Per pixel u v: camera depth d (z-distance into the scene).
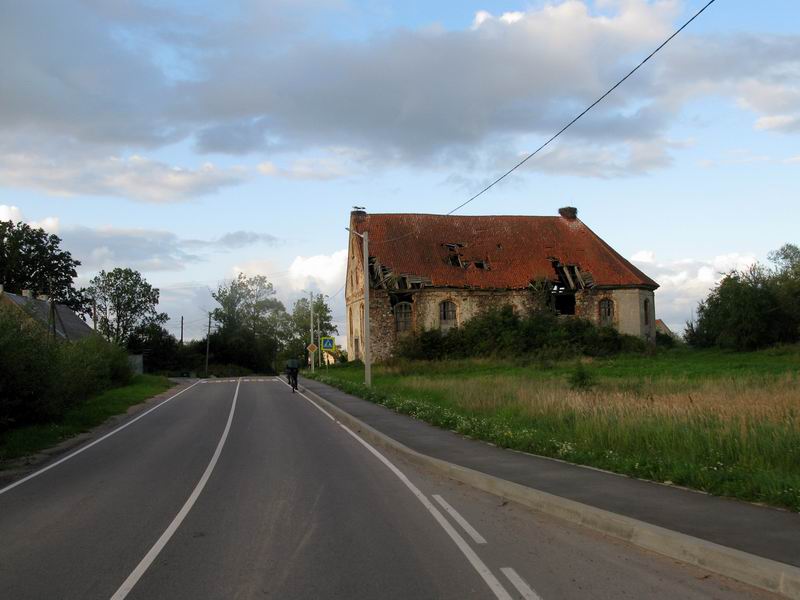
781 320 53.22
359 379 44.44
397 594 5.70
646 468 10.55
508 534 7.73
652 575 6.16
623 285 62.62
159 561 6.75
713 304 56.59
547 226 67.50
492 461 12.42
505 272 62.72
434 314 60.53
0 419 18.22
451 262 63.00
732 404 14.75
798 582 5.48
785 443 10.38
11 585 6.04
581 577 6.12
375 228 64.25
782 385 22.39
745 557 6.01
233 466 13.07
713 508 8.18
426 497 9.91
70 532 8.01
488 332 57.91
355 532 7.84
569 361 50.66
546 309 59.69
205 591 5.84
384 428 18.48
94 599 5.68
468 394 23.98
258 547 7.23
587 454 12.31
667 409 14.62
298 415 24.69
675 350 60.62
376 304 60.16
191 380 61.25
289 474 12.02
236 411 26.72
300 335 124.50
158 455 14.93
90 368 31.44
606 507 8.29
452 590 5.79
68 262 77.81
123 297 95.50
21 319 20.95
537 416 17.34
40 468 13.56
